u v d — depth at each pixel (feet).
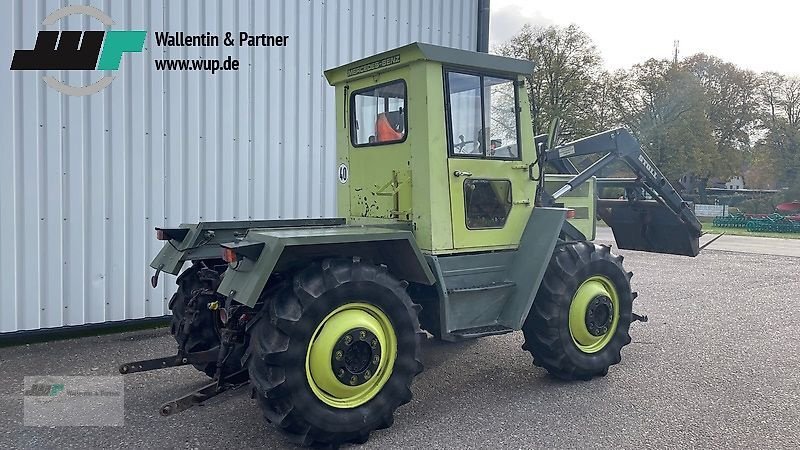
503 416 12.55
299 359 10.53
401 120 13.20
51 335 18.80
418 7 25.48
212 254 14.03
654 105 102.99
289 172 22.38
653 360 16.66
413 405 13.20
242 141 21.30
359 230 11.79
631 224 20.43
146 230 19.70
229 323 11.71
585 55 85.20
